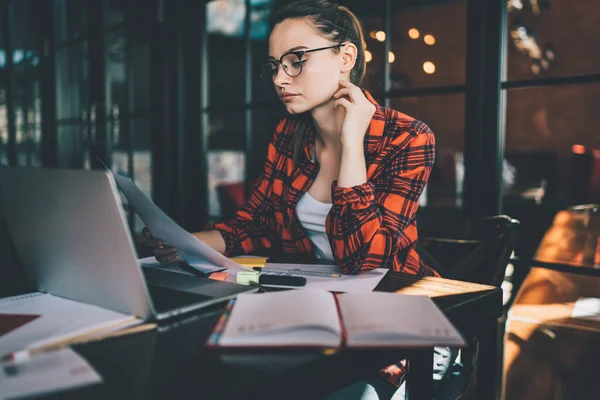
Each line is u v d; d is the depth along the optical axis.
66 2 4.30
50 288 0.85
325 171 1.31
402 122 1.26
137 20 3.32
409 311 0.70
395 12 2.03
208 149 3.02
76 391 0.51
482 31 1.70
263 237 1.47
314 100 1.17
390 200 1.17
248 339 0.61
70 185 0.70
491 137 1.71
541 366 1.73
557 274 1.78
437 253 1.36
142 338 0.65
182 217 3.07
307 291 0.77
